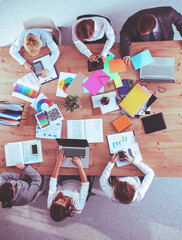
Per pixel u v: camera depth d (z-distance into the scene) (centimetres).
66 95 179
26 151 179
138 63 174
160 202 236
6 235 246
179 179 237
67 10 249
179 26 172
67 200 173
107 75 176
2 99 184
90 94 178
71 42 251
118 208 238
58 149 177
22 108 172
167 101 172
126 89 175
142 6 241
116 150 173
